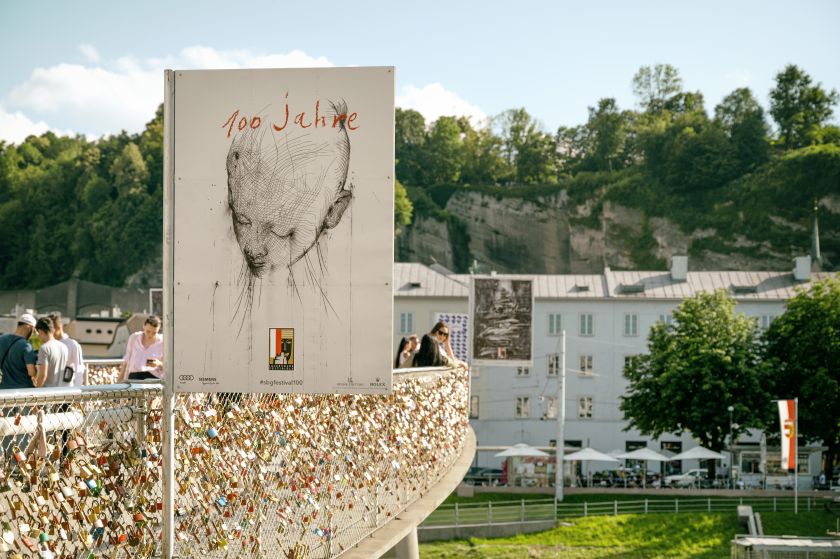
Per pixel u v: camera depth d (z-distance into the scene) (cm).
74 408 626
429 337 1608
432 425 1487
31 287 16725
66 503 602
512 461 7275
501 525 5531
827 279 7244
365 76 746
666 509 5909
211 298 758
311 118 750
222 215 757
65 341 1223
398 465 1199
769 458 6950
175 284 759
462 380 1938
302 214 752
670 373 6875
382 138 746
